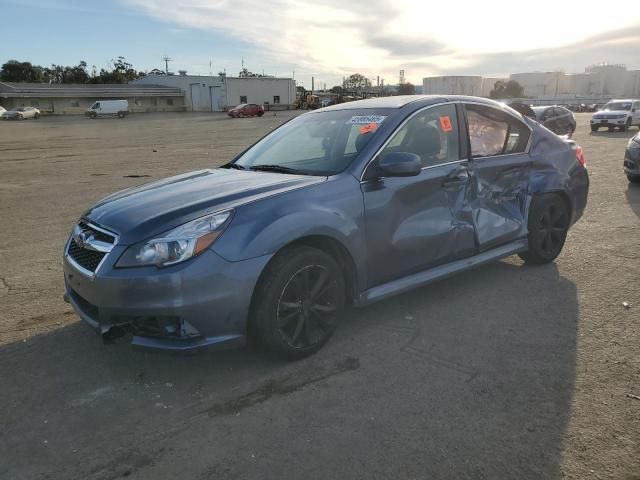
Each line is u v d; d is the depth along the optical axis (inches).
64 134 1235.9
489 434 108.0
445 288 189.2
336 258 145.2
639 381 126.0
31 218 319.0
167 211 127.6
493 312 167.8
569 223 213.9
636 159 374.9
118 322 123.8
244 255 123.0
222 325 123.1
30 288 195.8
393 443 105.7
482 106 186.2
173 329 121.5
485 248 182.1
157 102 3004.4
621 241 241.9
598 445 104.0
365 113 170.4
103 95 2790.4
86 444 107.7
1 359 142.9
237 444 106.5
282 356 135.3
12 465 102.0
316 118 186.1
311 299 137.9
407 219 156.1
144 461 102.3
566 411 115.0
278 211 130.0
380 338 151.4
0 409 120.3
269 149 181.5
